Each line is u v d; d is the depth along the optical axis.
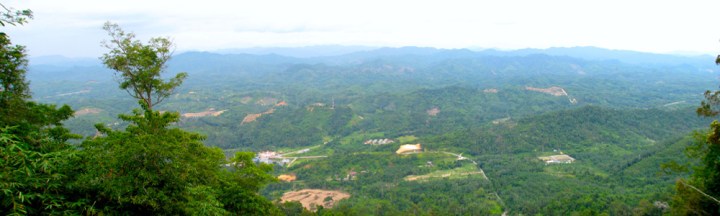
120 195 13.16
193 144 24.27
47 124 22.11
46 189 12.46
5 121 16.44
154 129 18.53
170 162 14.80
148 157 13.81
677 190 28.33
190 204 15.77
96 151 14.27
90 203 13.61
